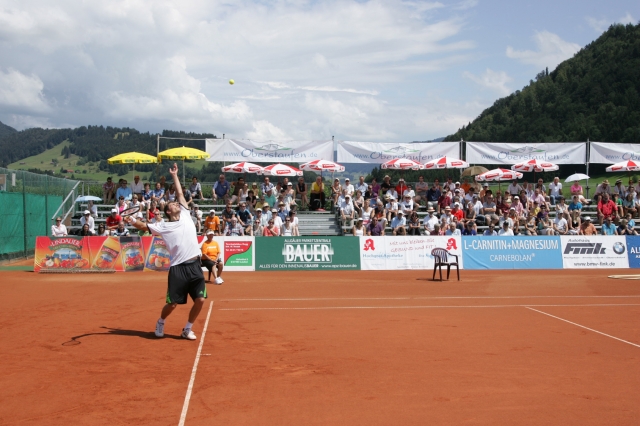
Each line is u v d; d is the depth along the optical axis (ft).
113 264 72.43
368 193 102.47
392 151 105.81
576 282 63.52
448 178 108.47
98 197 111.14
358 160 105.60
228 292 54.44
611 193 106.63
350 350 30.42
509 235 83.66
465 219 92.84
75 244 72.28
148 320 39.04
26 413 20.79
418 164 101.24
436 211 99.09
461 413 21.03
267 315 41.24
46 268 71.46
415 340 32.94
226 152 102.89
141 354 29.32
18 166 326.85
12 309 43.50
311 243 77.56
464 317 40.60
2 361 27.84
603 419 20.61
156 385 24.09
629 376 25.95
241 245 76.43
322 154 104.78
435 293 54.03
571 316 41.09
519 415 20.90
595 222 102.58
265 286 59.41
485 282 63.62
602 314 41.96
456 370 26.66
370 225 87.10
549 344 32.04
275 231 84.53
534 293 54.08
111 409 21.20
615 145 107.96
